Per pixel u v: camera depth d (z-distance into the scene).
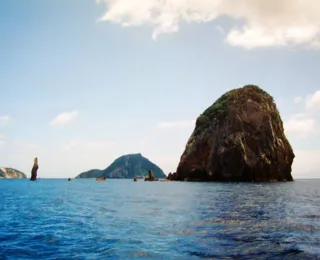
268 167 113.06
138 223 21.45
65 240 16.02
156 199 44.22
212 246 14.26
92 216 25.70
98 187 99.12
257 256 12.55
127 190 76.00
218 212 27.09
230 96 132.00
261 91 132.38
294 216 24.11
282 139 125.69
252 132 116.06
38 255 13.14
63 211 29.73
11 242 15.64
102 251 13.67
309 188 74.62
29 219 24.14
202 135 126.88
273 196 46.78
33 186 107.81
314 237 16.06
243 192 56.62
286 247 13.91
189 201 39.28
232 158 111.62
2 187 97.12
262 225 19.89
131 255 12.96
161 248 14.02
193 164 125.62
